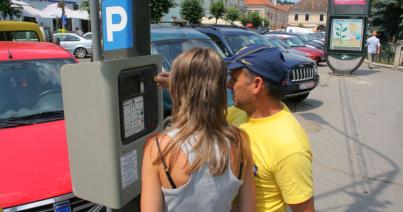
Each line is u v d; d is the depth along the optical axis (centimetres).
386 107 894
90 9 183
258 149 162
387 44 2211
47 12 2616
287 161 154
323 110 853
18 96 373
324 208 402
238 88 164
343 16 1431
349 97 1016
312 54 1784
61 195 254
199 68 138
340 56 1483
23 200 246
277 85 162
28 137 317
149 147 140
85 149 173
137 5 210
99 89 163
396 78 1438
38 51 431
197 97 138
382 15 2544
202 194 137
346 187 452
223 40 815
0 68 389
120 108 170
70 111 171
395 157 552
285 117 164
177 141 135
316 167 512
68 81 168
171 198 137
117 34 214
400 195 432
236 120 183
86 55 2173
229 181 141
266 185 162
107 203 175
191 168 133
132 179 182
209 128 139
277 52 163
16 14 1484
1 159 281
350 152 573
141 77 184
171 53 546
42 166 274
